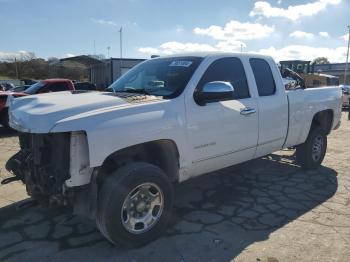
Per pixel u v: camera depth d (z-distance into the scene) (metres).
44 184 3.60
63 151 3.51
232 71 4.84
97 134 3.42
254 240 3.91
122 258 3.57
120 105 3.75
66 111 3.48
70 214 4.55
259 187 5.65
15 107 4.03
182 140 4.09
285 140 5.69
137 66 5.30
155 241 3.89
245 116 4.81
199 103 4.29
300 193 5.39
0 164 7.04
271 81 5.42
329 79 23.33
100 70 27.52
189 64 4.52
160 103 3.96
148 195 3.80
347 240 3.91
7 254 3.66
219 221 4.40
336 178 6.12
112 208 3.51
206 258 3.56
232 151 4.76
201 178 6.08
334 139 10.21
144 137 3.73
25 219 4.46
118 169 3.66
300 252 3.66
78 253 3.67
